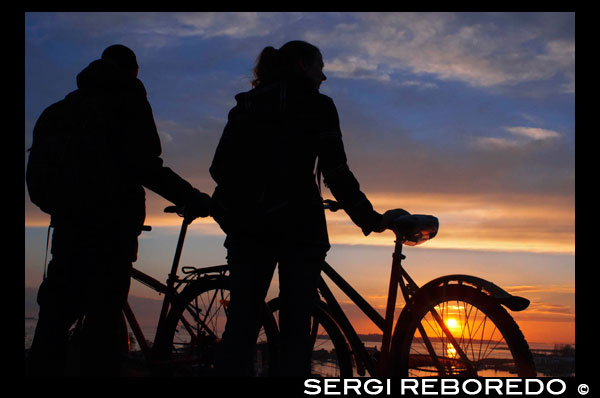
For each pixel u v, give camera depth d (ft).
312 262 5.86
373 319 8.69
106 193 6.16
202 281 9.33
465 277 7.74
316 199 5.89
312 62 6.25
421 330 7.85
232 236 5.95
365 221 6.09
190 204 6.98
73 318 6.48
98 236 6.21
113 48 7.09
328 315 8.95
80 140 6.18
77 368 7.82
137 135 6.44
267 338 9.02
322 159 5.82
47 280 6.27
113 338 6.49
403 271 8.35
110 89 6.57
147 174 6.43
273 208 5.62
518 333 7.26
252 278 5.86
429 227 6.79
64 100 6.67
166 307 9.21
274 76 6.22
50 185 6.06
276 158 5.73
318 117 5.80
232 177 5.96
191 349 9.17
